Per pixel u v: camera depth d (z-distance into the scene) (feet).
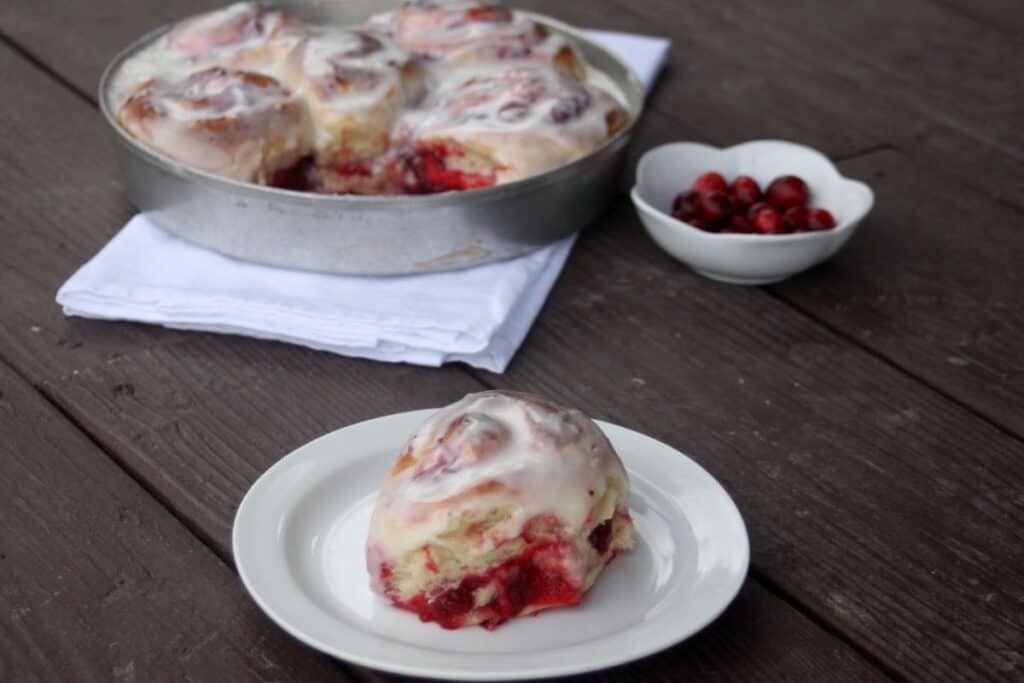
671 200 3.45
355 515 2.75
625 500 2.69
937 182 3.61
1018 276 3.37
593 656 2.54
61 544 2.76
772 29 4.12
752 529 2.83
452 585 2.62
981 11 4.23
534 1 4.18
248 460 2.92
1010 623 2.72
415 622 2.63
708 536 2.71
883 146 3.72
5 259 3.29
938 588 2.76
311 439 2.97
